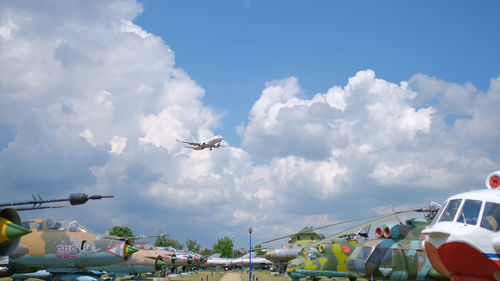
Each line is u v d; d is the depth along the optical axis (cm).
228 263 8525
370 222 1961
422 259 1983
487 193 1272
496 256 1148
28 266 2148
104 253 2150
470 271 1192
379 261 1962
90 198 1836
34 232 2189
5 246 1783
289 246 4991
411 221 2102
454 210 1286
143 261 3291
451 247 1195
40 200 1791
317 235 5431
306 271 2766
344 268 2791
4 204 1716
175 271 5878
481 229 1178
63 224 2247
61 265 2148
